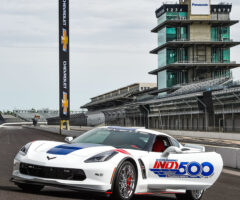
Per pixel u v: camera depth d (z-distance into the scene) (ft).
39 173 18.06
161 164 20.26
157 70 283.38
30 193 19.31
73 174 17.44
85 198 19.01
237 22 274.57
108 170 17.38
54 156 18.24
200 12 271.90
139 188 19.04
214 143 102.89
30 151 19.20
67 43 188.65
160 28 285.43
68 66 186.09
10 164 39.11
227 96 135.23
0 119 531.91
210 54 274.57
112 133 21.53
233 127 134.31
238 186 31.14
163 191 20.74
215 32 278.26
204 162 22.18
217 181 33.76
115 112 224.12
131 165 18.44
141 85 333.01
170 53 274.57
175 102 169.07
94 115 260.42
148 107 193.47
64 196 19.08
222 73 276.21
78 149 18.93
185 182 21.45
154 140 21.04
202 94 147.74
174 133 162.30
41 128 272.31
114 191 17.62
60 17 186.60
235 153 47.73
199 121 154.81
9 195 17.88
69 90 186.50
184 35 273.95
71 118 327.26
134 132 21.50
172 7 273.13
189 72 272.51
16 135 148.87
